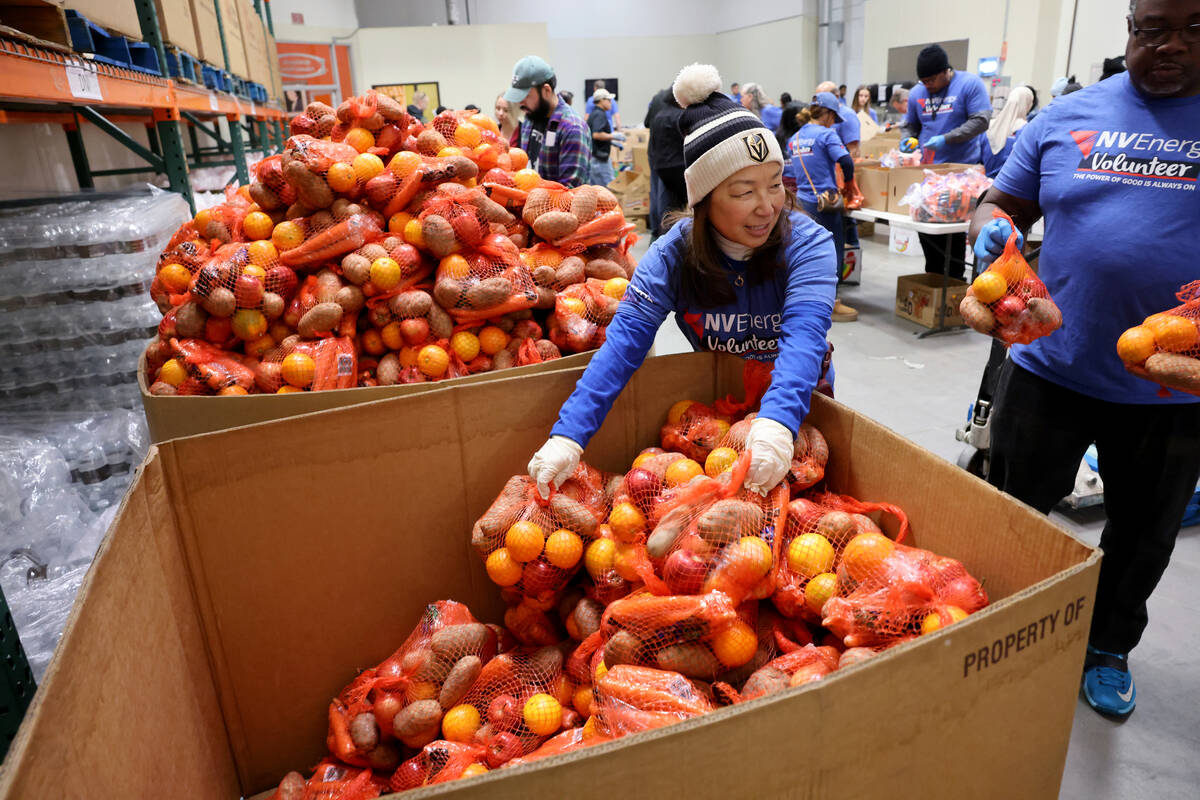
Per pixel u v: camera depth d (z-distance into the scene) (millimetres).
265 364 1905
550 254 2223
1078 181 1625
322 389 1831
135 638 1034
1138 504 1806
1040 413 1809
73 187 3652
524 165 2621
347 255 1972
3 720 1314
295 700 1516
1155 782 1774
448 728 1309
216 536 1348
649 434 1731
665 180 4984
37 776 692
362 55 12227
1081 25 8008
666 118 4844
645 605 1120
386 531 1516
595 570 1348
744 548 1146
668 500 1313
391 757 1379
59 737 752
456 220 1969
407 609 1590
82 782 793
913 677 767
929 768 824
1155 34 1443
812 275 1485
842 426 1438
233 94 4688
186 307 1909
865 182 5613
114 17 2453
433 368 1923
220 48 4316
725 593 1119
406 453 1490
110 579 984
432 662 1364
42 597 1801
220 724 1417
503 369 1877
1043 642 844
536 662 1376
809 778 757
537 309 2162
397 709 1363
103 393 2467
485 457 1580
